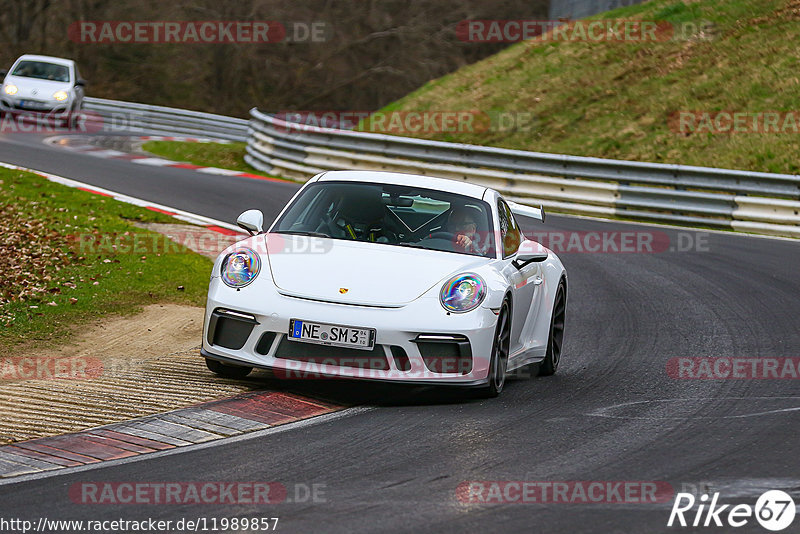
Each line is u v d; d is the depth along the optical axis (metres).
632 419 22.09
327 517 15.23
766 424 21.81
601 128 84.56
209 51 164.00
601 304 38.34
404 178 27.64
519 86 96.81
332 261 23.78
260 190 64.75
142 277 37.50
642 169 63.34
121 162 74.50
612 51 97.19
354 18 162.00
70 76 96.25
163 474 17.39
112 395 22.69
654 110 84.81
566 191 65.62
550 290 27.95
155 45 165.25
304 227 25.61
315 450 19.03
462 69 109.56
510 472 17.86
